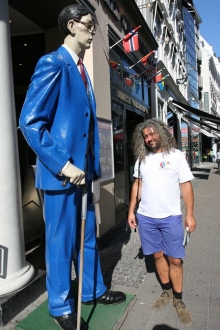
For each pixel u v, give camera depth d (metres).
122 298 2.87
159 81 9.83
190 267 3.81
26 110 2.17
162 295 2.93
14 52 4.91
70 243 2.49
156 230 2.76
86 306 2.80
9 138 2.69
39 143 2.13
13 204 2.73
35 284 2.92
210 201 8.73
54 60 2.24
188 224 2.64
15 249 2.76
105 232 4.82
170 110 15.02
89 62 4.57
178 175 2.69
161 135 2.69
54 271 2.44
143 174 2.78
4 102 2.65
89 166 2.66
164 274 2.89
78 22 2.40
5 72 2.65
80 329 2.35
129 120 8.22
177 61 18.56
